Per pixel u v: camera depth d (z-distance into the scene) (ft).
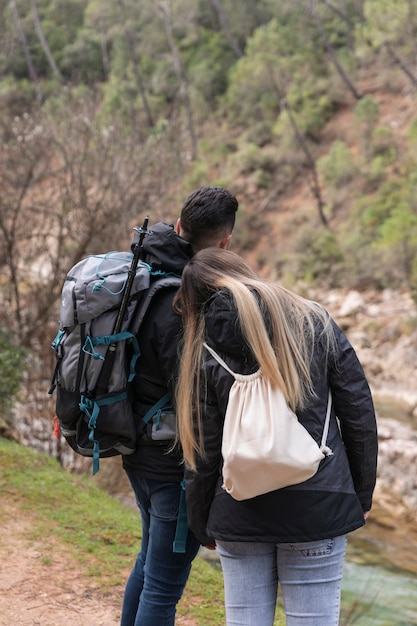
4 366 23.88
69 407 7.89
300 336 6.78
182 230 8.21
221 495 6.97
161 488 8.05
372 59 126.62
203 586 13.17
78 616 11.49
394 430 40.47
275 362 6.61
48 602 11.84
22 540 14.11
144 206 32.37
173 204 36.06
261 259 103.14
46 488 17.12
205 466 7.04
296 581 6.84
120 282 7.75
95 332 7.73
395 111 115.55
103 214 30.22
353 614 15.15
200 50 146.10
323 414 6.83
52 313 30.35
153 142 34.14
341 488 6.70
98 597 12.17
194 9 153.48
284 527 6.62
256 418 6.56
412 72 117.70
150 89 135.13
